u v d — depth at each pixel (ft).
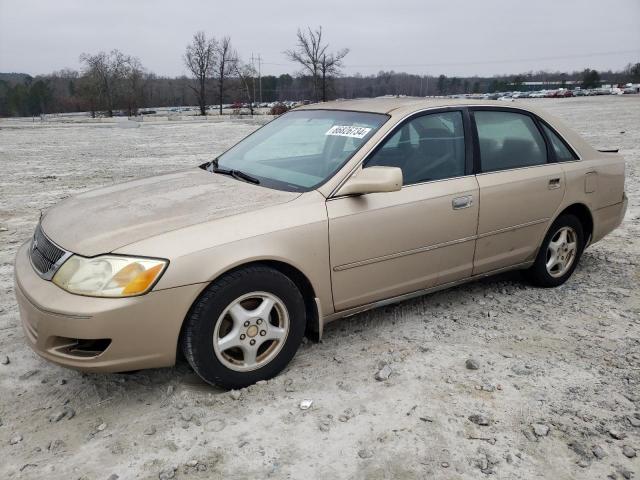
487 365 11.28
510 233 13.76
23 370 11.12
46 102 350.23
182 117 195.21
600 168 15.71
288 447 8.79
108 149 65.16
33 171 43.60
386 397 10.12
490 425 9.35
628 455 8.64
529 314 13.78
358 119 12.74
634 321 13.39
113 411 9.75
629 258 18.22
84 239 9.63
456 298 14.74
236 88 291.38
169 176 13.41
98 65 291.99
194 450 8.71
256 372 10.34
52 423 9.43
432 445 8.85
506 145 13.94
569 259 15.64
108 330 8.91
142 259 9.12
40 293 9.33
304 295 11.16
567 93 306.35
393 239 11.64
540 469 8.37
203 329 9.57
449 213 12.40
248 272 9.85
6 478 8.14
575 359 11.56
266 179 12.07
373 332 12.73
